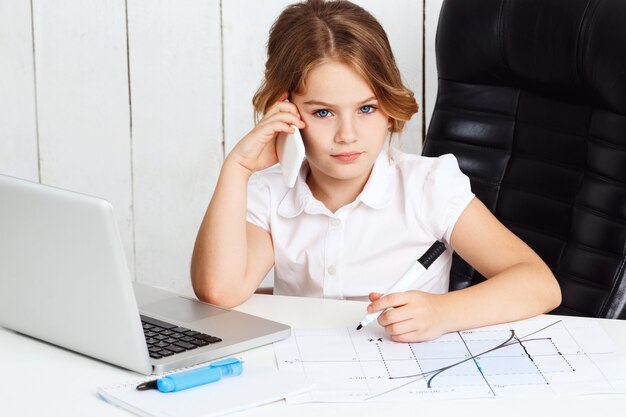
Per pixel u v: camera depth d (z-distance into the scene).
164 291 1.37
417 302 1.17
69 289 1.06
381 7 2.29
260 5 2.34
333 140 1.37
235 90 2.40
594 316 1.55
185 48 2.38
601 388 1.00
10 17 2.40
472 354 1.11
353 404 0.96
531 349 1.12
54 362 1.09
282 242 1.58
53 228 1.04
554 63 1.62
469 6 1.72
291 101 1.42
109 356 1.07
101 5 2.38
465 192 1.52
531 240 1.68
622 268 1.53
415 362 1.08
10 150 2.48
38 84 2.44
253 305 1.34
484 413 0.94
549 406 0.96
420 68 2.32
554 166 1.67
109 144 2.46
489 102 1.75
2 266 1.13
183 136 2.44
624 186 1.54
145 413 0.93
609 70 1.52
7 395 1.00
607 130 1.56
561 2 1.60
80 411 0.95
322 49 1.34
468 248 1.50
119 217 2.51
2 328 1.21
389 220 1.55
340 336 1.18
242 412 0.95
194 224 2.50
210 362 1.09
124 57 2.40
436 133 1.80
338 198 1.56
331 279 1.55
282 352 1.12
